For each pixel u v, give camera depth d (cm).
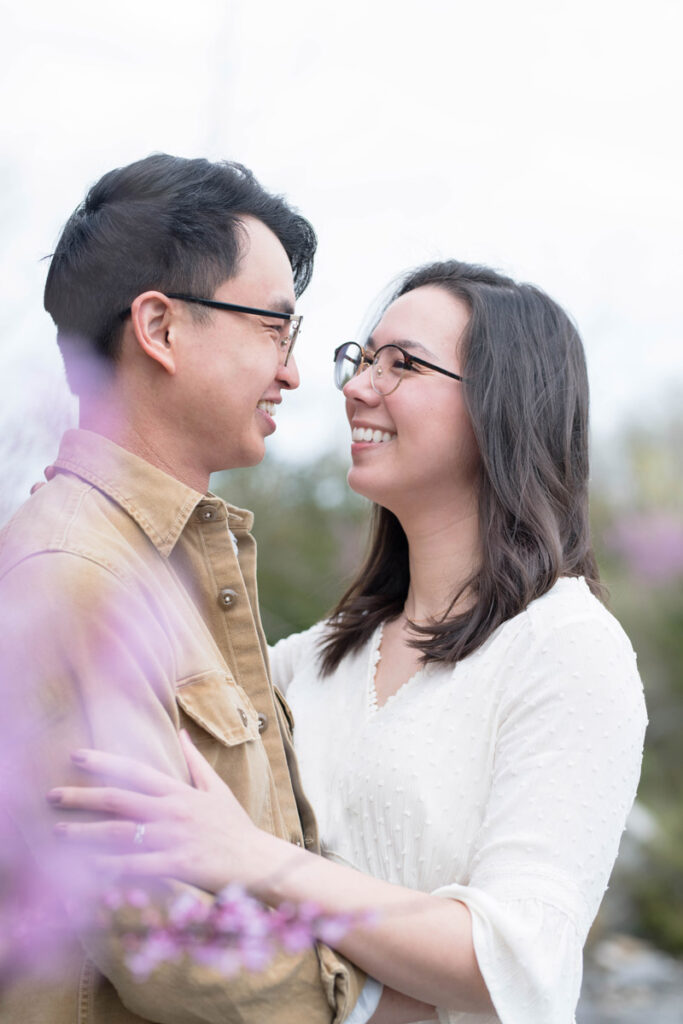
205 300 127
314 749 160
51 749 103
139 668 109
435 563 161
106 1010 109
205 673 122
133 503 122
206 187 129
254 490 308
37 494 117
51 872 101
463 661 146
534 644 138
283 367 138
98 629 106
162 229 126
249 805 122
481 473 156
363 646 169
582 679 134
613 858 131
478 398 154
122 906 101
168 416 129
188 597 129
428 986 117
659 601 373
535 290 166
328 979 112
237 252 129
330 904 113
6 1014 105
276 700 157
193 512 133
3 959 102
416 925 117
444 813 138
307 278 147
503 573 147
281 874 111
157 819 105
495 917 118
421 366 157
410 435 156
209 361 128
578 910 123
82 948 108
